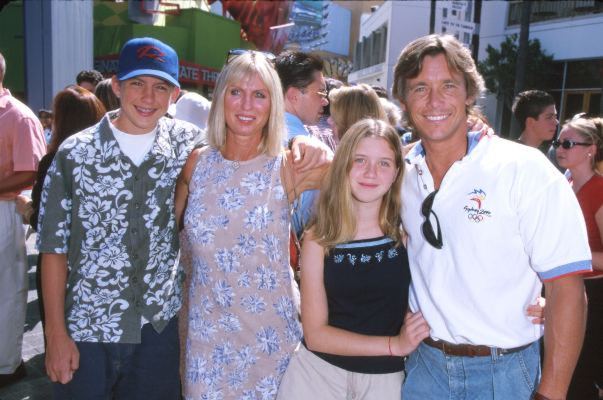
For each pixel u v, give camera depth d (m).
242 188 1.92
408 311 1.91
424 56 1.70
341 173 1.81
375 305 1.85
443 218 1.67
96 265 1.99
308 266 1.86
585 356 2.83
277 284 1.93
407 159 1.85
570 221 1.51
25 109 3.05
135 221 2.01
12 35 10.70
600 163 2.76
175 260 2.16
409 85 1.75
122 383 2.15
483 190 1.61
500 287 1.62
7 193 3.04
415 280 1.81
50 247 1.95
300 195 2.09
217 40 14.23
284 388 1.96
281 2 17.78
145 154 2.02
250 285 1.91
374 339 1.81
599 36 14.45
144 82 1.99
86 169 1.96
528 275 1.63
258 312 1.93
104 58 12.25
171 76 2.04
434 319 1.73
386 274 1.84
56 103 2.85
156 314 2.07
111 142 1.98
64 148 1.97
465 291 1.65
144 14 12.63
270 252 1.91
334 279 1.85
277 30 18.17
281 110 1.96
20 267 3.18
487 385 1.68
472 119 1.80
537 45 15.51
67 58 9.57
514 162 1.59
